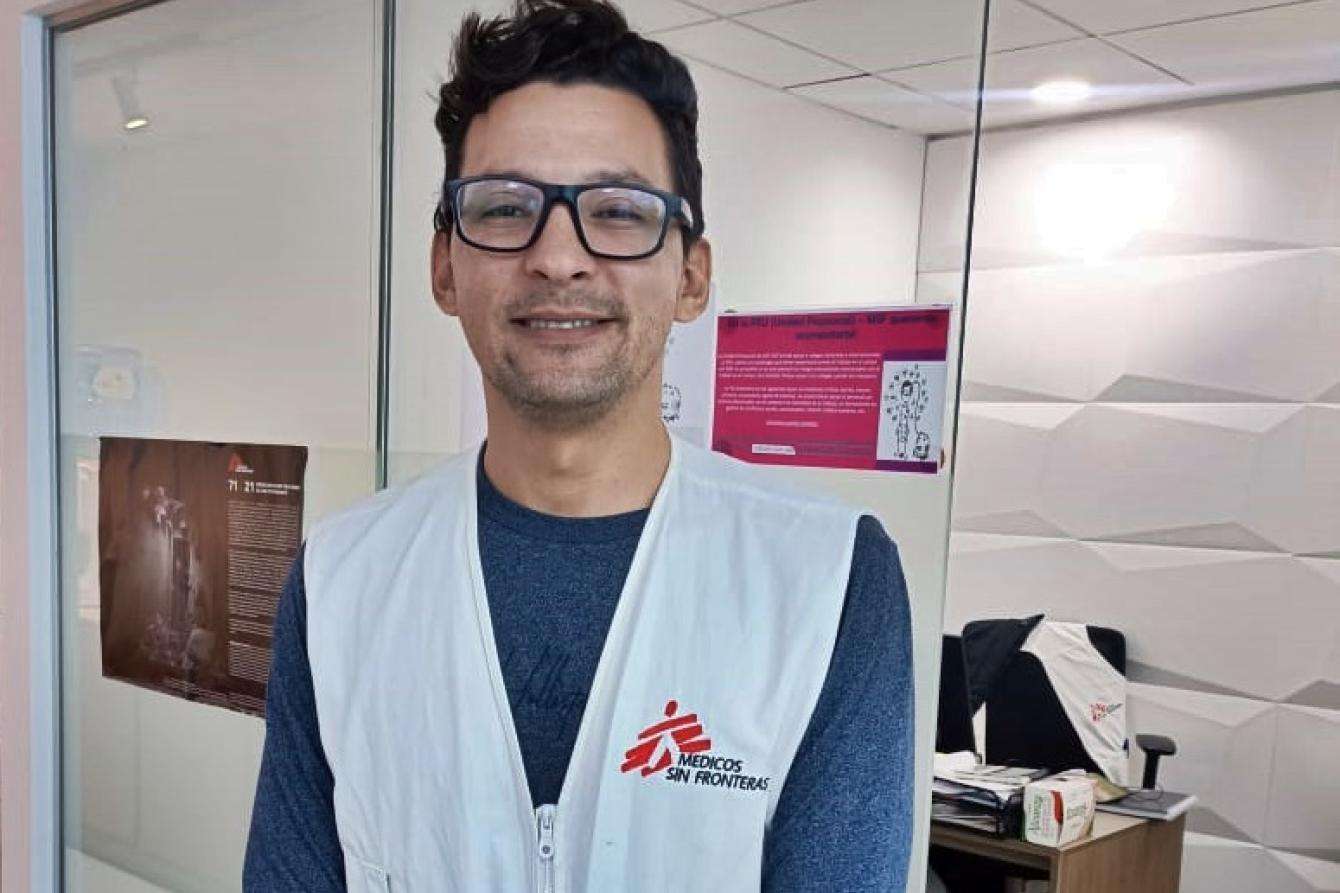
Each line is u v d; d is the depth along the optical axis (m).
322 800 0.99
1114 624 3.48
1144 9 2.55
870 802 0.82
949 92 1.17
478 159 0.89
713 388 1.34
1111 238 3.46
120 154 2.12
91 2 2.07
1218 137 3.26
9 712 2.30
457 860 0.90
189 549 2.07
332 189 1.86
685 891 0.85
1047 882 2.26
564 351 0.85
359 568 1.00
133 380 2.14
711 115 1.34
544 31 0.86
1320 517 3.13
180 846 2.11
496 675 0.90
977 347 3.73
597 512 0.93
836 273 1.25
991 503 3.72
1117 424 3.46
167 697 2.12
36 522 2.22
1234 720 3.27
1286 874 3.20
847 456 1.25
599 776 0.87
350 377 1.86
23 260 2.18
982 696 3.37
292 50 1.90
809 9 1.25
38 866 2.28
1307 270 3.13
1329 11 2.55
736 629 0.87
